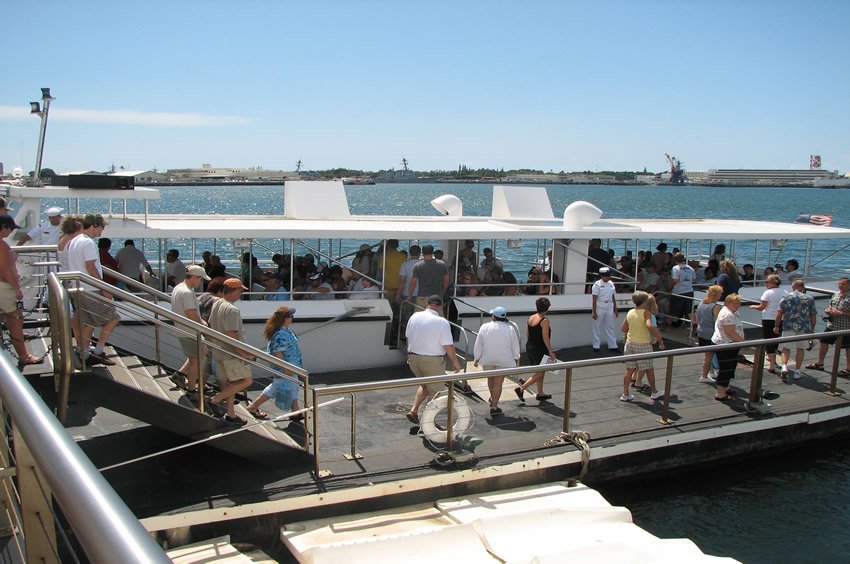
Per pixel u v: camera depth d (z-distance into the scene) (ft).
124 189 37.29
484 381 36.70
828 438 33.83
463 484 26.04
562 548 22.39
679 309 47.52
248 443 24.88
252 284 40.19
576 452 28.04
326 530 23.40
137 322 34.86
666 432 30.30
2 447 8.28
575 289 45.14
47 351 25.29
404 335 39.32
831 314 38.81
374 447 27.86
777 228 52.65
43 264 28.22
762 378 35.78
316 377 37.96
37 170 39.55
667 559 21.83
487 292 43.93
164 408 23.76
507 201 51.70
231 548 22.08
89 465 4.26
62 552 20.26
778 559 25.49
